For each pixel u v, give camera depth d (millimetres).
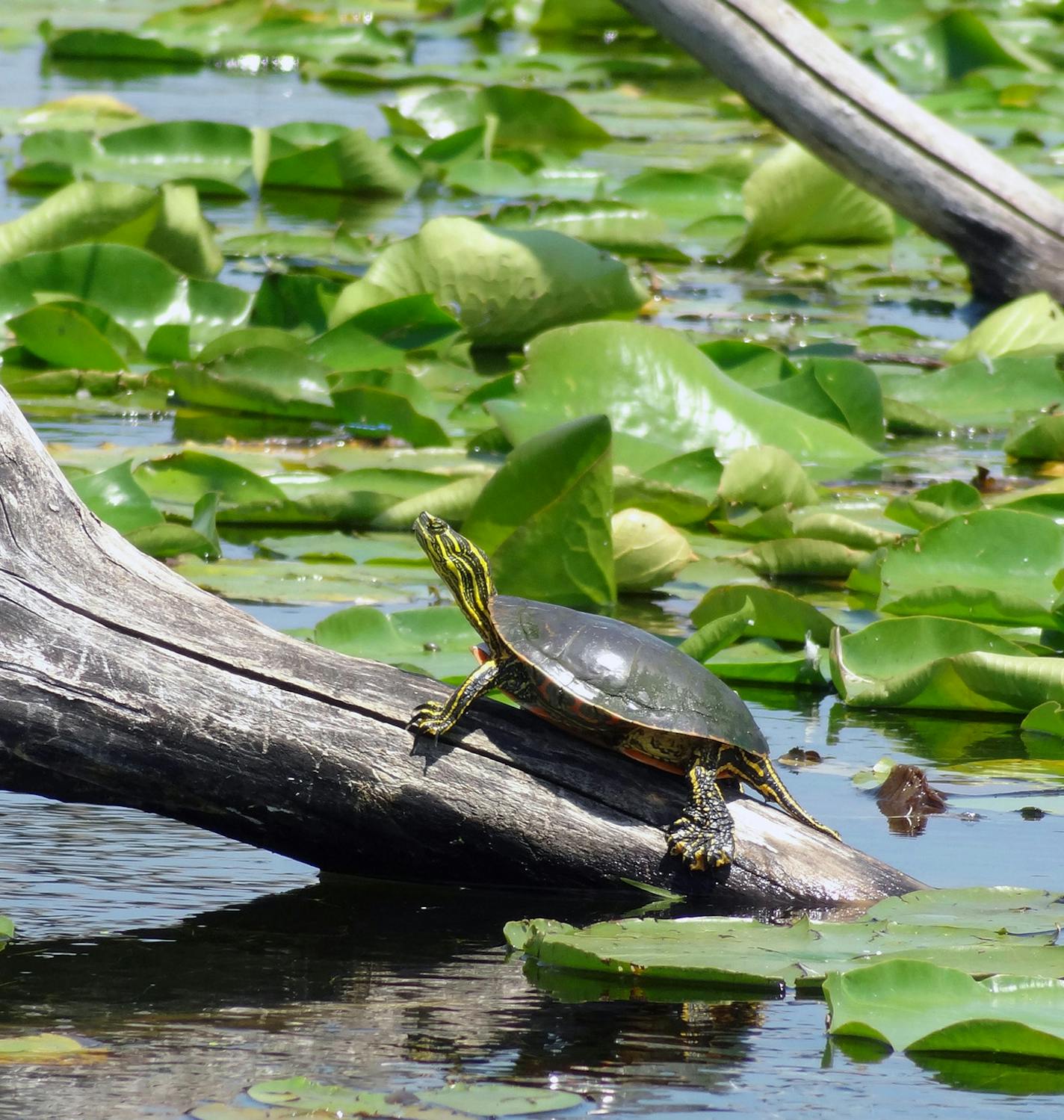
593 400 12859
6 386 13992
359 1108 4469
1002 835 6938
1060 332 15742
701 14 16938
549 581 9812
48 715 6301
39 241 15797
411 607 9648
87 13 33344
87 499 10445
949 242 17703
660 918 6332
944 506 11219
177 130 21875
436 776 6512
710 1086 4754
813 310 17703
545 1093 4617
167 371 14070
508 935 5781
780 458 11656
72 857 6648
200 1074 4734
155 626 6484
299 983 5453
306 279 15523
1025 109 25594
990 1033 4801
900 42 27844
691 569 10766
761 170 19609
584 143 24359
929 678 8562
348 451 12695
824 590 10625
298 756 6465
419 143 23297
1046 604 9734
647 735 6516
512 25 34250
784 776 7637
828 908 6395
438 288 15461
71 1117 4426
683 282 18812
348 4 35750
